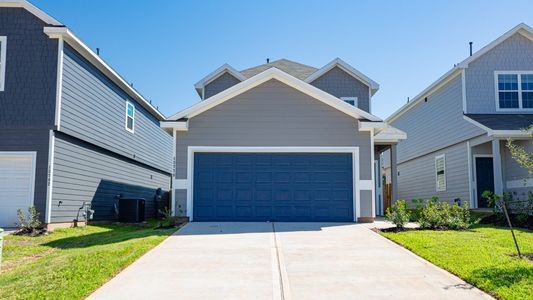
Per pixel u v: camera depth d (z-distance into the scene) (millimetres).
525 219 12570
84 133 14680
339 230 11430
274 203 13617
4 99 12922
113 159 17766
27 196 12680
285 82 13945
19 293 5844
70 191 13867
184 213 13406
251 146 13750
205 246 9180
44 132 12820
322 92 13719
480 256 7645
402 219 11477
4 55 13070
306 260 7809
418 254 8195
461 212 11961
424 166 23531
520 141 16844
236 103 13906
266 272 6977
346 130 13820
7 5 13125
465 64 18281
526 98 18391
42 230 12156
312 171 13742
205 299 5633
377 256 8117
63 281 6383
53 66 13070
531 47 18516
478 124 16547
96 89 15742
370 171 13656
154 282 6438
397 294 5777
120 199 16891
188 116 13820
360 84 18922
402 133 16453
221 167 13742
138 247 8898
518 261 7188
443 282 6332
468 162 18328
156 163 24391
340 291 5930
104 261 7582
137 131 20781
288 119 13859
